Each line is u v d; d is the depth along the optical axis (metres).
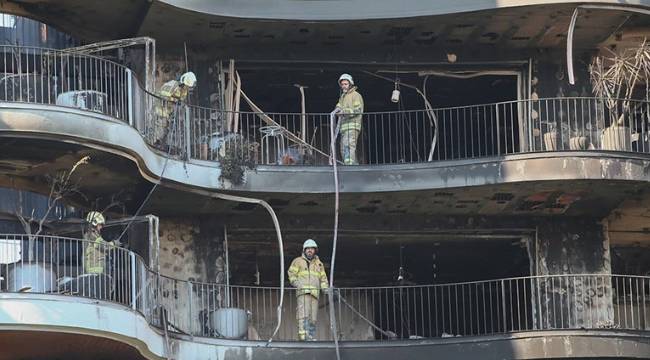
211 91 69.44
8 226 65.25
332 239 71.00
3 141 59.62
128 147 61.12
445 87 74.44
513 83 73.62
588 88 71.06
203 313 66.81
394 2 68.31
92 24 67.75
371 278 77.81
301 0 68.06
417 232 70.38
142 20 67.12
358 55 71.00
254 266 74.19
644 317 70.56
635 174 66.19
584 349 65.19
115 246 58.34
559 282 69.38
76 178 63.75
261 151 70.62
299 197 67.00
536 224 70.50
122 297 59.25
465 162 66.75
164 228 67.88
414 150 76.00
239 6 67.38
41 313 55.97
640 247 75.44
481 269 76.75
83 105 60.78
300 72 71.56
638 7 67.19
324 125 74.50
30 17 66.69
